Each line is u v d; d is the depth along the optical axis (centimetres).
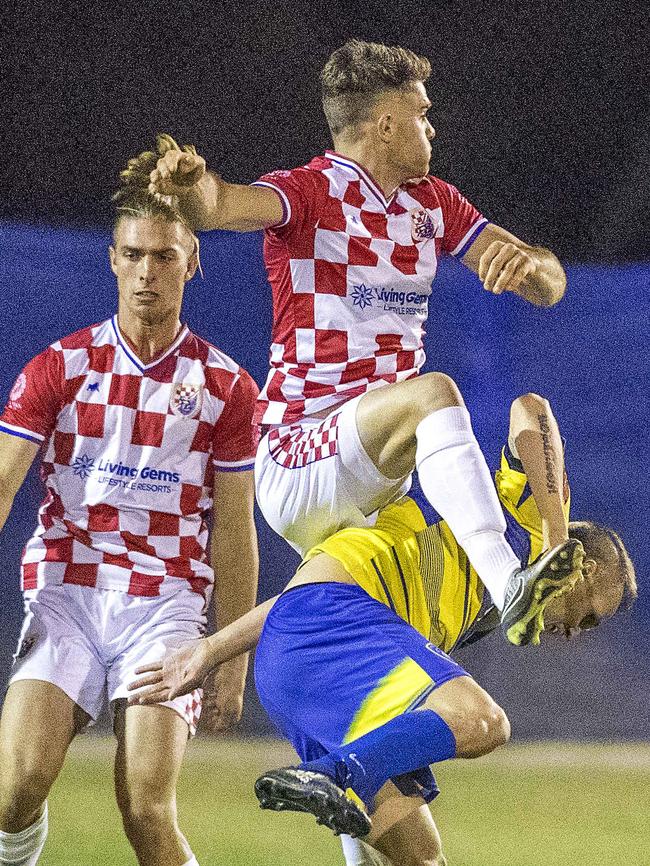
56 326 3553
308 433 1191
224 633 1258
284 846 1781
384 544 1166
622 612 1284
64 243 3597
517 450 1206
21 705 1283
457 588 1195
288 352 1220
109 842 1745
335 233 1198
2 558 3212
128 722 1269
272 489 1219
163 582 1388
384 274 1215
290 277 1207
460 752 1033
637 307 3859
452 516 1067
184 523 1411
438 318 3819
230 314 3678
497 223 4344
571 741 3291
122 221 1398
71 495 1398
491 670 3384
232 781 2398
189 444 1410
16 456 1386
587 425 3809
